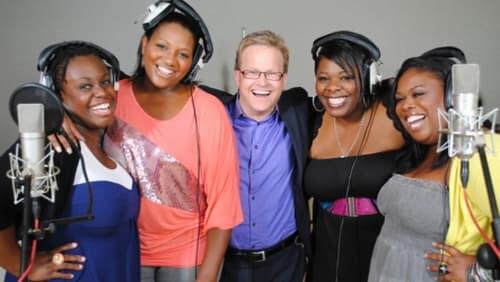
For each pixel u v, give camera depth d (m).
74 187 1.26
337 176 1.81
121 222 1.37
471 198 1.24
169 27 1.53
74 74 1.32
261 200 1.88
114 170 1.39
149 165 1.56
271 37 1.79
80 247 1.28
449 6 2.57
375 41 2.60
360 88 1.78
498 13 2.57
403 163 1.57
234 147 1.63
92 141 1.40
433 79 1.41
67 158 1.23
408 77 1.45
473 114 1.01
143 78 1.61
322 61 1.79
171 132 1.55
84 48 1.36
